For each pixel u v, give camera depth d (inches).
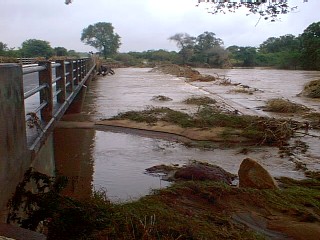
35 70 218.7
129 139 492.4
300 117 672.4
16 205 163.3
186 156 412.5
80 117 644.1
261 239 197.0
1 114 142.9
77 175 330.3
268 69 3245.6
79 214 180.4
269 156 416.8
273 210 238.5
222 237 192.1
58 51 2512.3
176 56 3518.7
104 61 3366.1
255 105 852.0
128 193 285.6
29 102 353.4
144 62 3757.4
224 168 368.5
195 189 256.1
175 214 209.8
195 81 1657.2
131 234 170.4
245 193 256.2
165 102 887.7
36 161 223.5
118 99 944.9
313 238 206.4
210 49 3410.4
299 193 270.7
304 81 1715.1
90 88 1240.8
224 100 946.1
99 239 165.9
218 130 510.3
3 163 144.4
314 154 425.4
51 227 174.1
